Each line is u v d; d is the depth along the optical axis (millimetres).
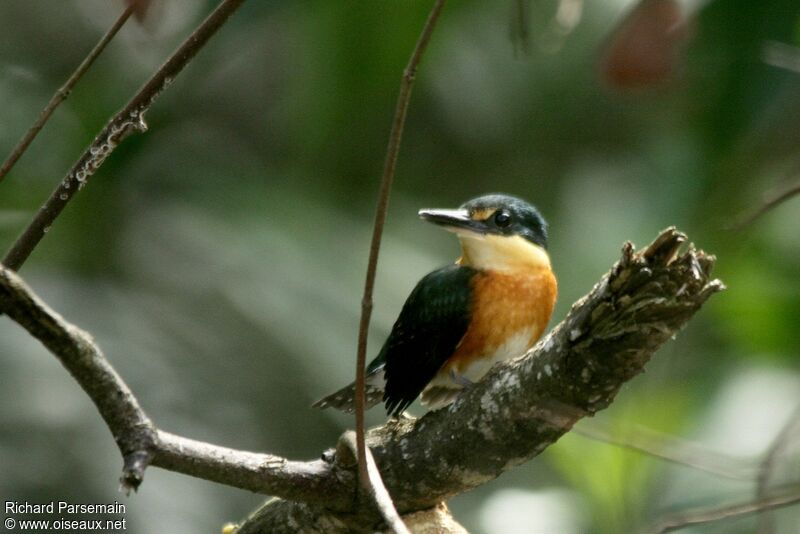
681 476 10438
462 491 6480
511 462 6211
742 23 9367
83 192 13578
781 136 11375
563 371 5770
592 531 9930
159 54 12789
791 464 9984
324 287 13617
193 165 15266
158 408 13016
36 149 13695
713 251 11234
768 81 10242
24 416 12086
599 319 5559
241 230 14336
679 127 13125
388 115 15773
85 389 4973
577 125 16406
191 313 13930
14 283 4688
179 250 14336
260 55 17109
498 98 16406
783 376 11727
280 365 13797
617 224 14688
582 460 8945
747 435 11117
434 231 15656
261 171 15562
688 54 9391
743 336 11969
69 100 13234
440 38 12141
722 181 11359
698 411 11406
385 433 6523
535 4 12445
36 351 12812
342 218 14688
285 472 5898
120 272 14039
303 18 12492
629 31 7438
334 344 13195
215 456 5480
